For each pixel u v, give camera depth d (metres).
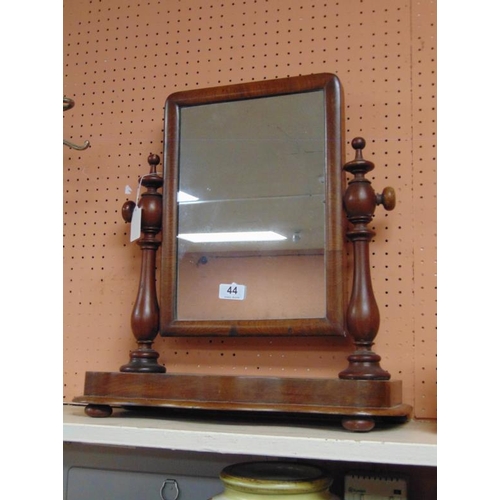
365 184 1.01
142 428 0.90
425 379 1.08
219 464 1.15
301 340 1.14
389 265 1.11
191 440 0.87
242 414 1.02
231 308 1.11
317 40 1.20
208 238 1.14
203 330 1.11
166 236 1.15
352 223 1.03
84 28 1.35
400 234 1.12
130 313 1.25
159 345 1.21
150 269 1.15
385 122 1.14
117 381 0.98
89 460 1.22
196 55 1.27
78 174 1.31
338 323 1.04
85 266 1.29
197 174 1.16
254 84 1.14
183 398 0.93
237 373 1.16
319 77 1.11
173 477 1.17
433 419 1.06
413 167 1.12
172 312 1.13
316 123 1.10
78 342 1.27
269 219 1.11
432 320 1.09
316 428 0.89
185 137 1.18
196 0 1.28
